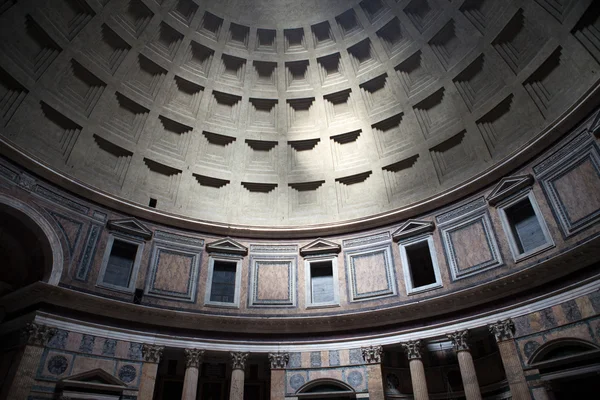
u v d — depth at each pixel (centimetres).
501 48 1822
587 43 1520
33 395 1404
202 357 1803
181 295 1888
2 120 1633
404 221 2019
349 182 2250
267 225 2177
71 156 1830
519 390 1430
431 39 2025
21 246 1727
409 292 1844
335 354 1822
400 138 2188
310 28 2214
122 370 1617
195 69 2200
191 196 2158
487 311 1605
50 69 1784
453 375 1866
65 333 1549
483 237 1745
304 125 2338
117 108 2030
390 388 1819
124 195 1959
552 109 1655
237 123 2294
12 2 1631
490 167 1786
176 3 2050
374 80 2217
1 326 1609
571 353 1362
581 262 1388
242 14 2167
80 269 1684
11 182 1592
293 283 2023
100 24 1892
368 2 2111
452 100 2016
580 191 1473
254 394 1902
